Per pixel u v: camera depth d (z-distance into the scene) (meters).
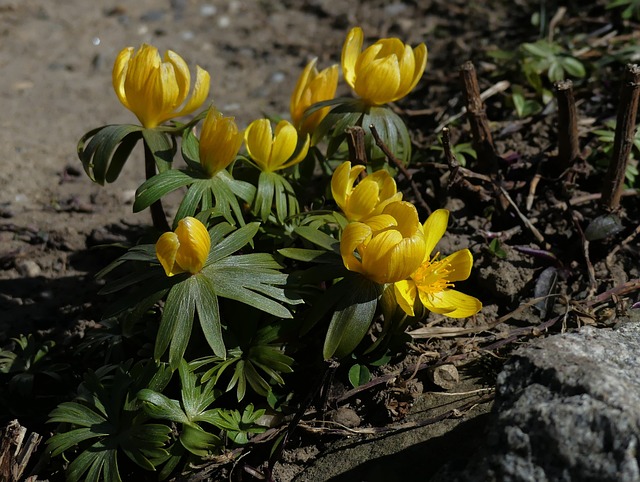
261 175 0.52
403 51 0.54
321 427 0.51
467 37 0.72
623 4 0.67
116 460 0.49
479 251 0.56
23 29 0.78
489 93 0.64
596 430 0.44
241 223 0.51
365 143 0.54
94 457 0.49
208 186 0.51
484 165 0.58
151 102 0.51
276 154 0.52
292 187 0.55
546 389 0.46
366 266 0.48
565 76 0.65
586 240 0.55
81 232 0.61
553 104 0.62
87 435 0.49
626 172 0.58
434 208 0.58
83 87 0.73
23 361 0.54
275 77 0.73
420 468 0.49
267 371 0.50
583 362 0.46
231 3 0.82
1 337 0.56
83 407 0.50
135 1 0.83
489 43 0.71
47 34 0.78
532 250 0.55
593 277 0.54
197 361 0.50
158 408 0.49
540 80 0.64
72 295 0.58
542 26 0.69
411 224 0.49
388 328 0.50
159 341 0.48
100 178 0.51
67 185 0.65
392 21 0.76
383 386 0.52
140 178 0.66
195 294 0.48
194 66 0.75
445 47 0.72
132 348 0.54
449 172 0.57
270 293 0.49
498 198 0.57
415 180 0.59
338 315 0.48
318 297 0.51
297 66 0.74
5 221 0.62
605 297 0.53
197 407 0.49
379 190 0.51
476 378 0.52
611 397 0.45
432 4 0.76
